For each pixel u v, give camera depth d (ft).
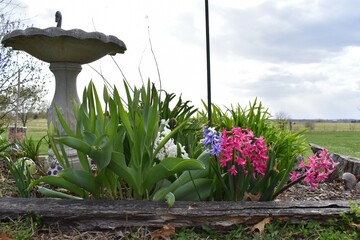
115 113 10.07
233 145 10.12
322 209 9.89
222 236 9.12
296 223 9.57
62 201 9.98
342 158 18.03
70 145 9.37
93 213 9.21
